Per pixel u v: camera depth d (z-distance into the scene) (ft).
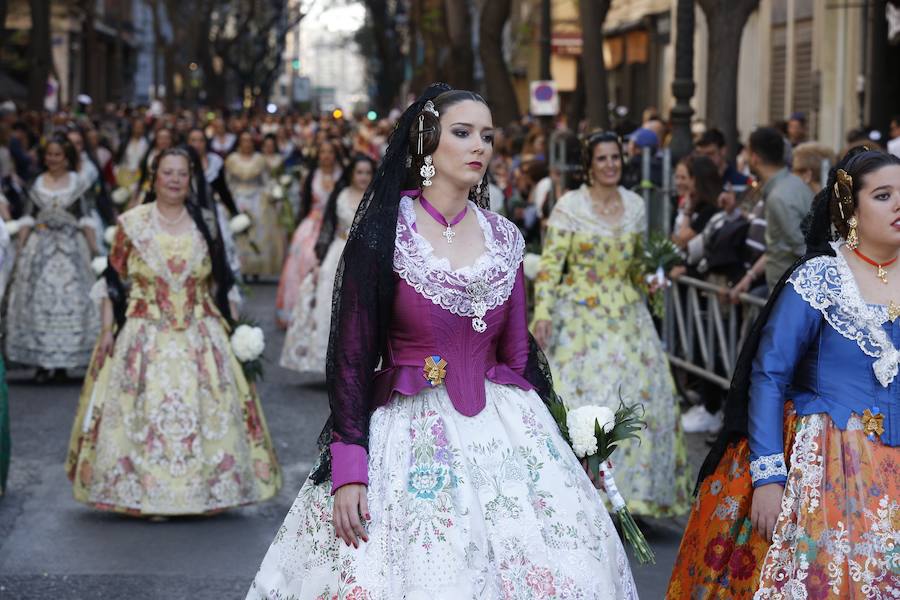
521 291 14.19
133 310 24.71
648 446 23.52
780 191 27.04
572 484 13.65
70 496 26.27
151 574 21.26
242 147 63.57
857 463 14.52
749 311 29.27
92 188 40.14
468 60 96.58
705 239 31.60
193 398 24.29
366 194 13.69
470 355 13.66
